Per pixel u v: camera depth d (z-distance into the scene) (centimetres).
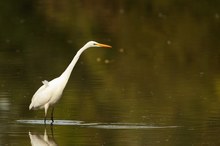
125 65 2062
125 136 1210
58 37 2602
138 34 2708
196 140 1171
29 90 1639
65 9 3400
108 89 1673
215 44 2459
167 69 1989
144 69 1991
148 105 1485
